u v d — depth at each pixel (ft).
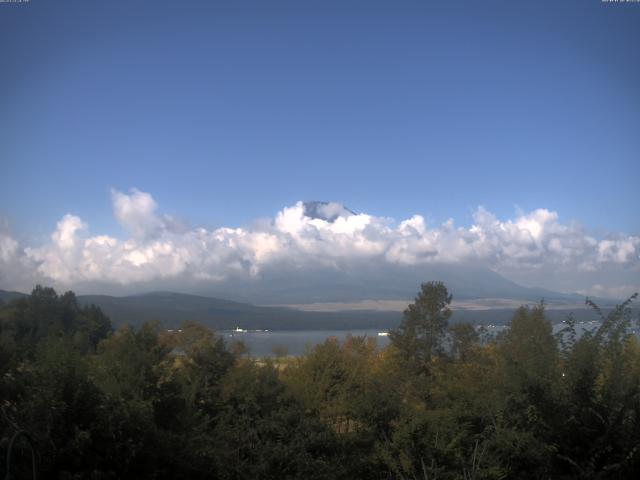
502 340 44.09
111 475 23.98
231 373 53.31
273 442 32.50
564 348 30.01
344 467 31.14
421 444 31.45
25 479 21.83
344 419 51.31
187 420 39.06
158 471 26.78
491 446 29.89
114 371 39.52
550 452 26.11
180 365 57.00
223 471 30.04
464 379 43.21
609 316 28.68
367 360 87.81
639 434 25.29
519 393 29.17
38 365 28.14
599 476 24.53
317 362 62.75
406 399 46.65
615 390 26.81
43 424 23.88
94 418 25.31
